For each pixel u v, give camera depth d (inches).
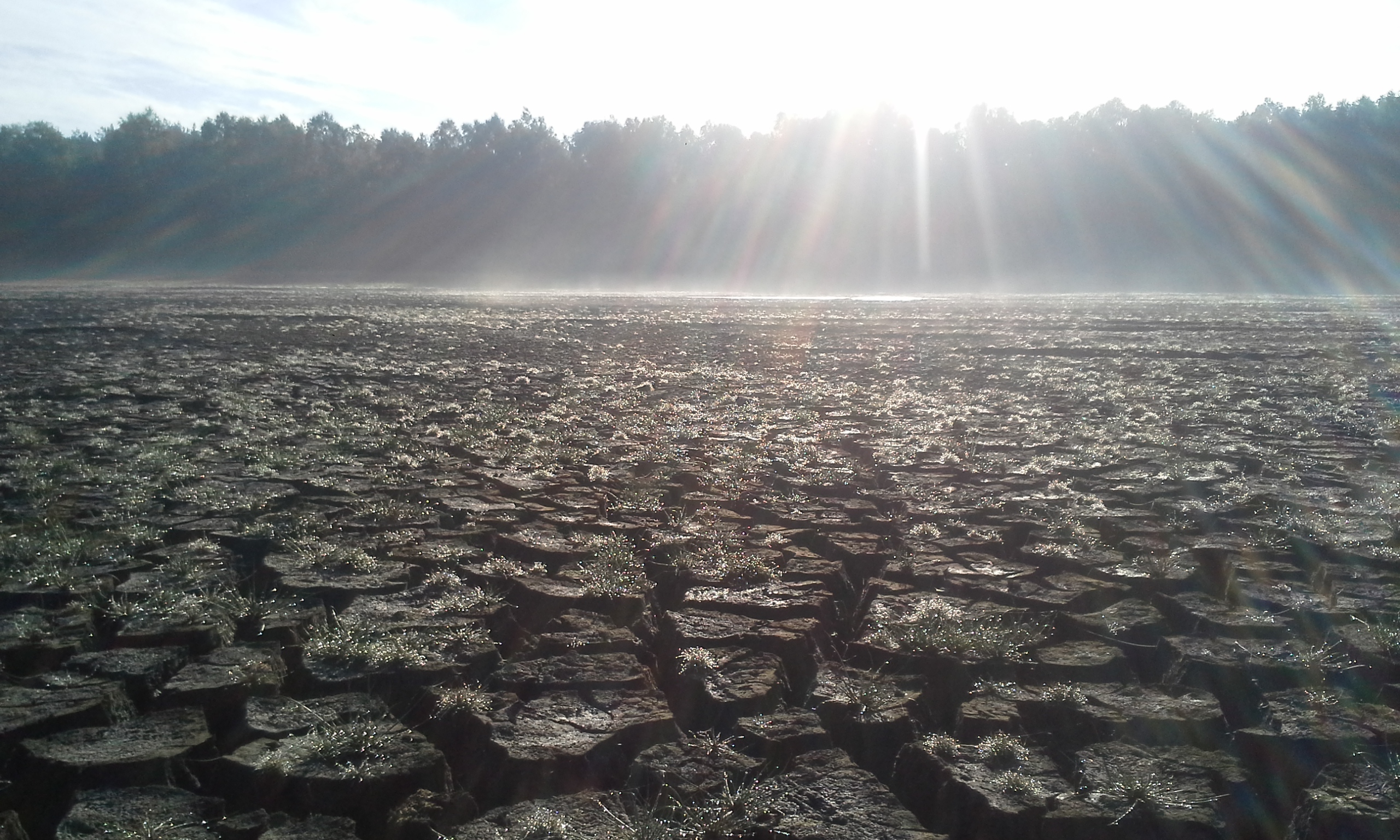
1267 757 149.1
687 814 131.7
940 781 142.7
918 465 348.5
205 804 134.6
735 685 167.8
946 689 173.3
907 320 1279.5
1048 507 288.0
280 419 444.1
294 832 128.3
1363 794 136.9
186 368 657.6
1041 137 4121.6
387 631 189.5
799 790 138.3
